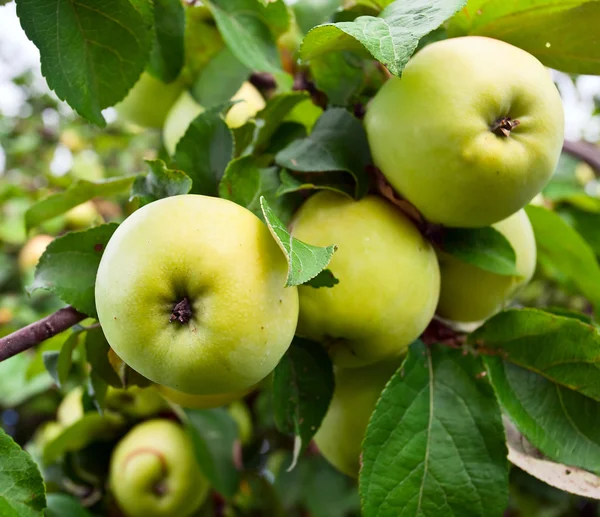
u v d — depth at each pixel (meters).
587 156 0.46
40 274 0.24
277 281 0.21
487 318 0.30
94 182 0.33
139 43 0.27
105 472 0.39
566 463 0.26
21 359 0.56
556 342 0.27
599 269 0.37
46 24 0.25
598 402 0.27
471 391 0.27
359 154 0.26
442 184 0.23
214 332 0.20
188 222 0.20
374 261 0.24
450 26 0.27
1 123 0.84
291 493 0.49
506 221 0.29
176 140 0.36
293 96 0.28
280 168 0.26
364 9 0.29
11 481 0.21
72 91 0.26
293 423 0.26
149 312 0.20
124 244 0.20
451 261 0.28
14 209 0.70
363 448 0.25
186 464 0.38
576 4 0.25
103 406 0.29
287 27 0.33
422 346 0.28
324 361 0.26
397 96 0.24
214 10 0.32
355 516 0.52
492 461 0.25
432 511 0.24
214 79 0.35
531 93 0.23
